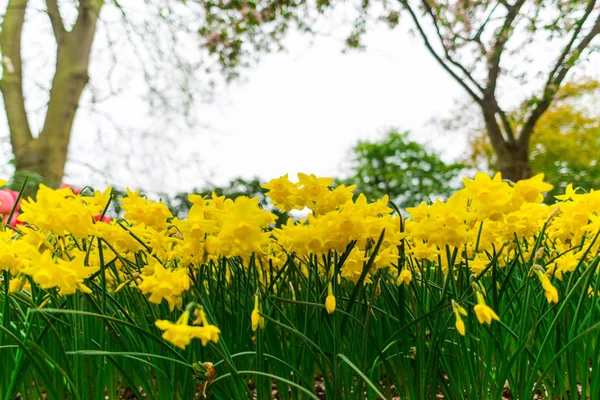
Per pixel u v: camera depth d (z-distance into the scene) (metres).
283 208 1.21
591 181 13.07
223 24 6.98
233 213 1.01
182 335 0.87
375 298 1.31
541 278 0.96
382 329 1.31
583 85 11.45
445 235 1.04
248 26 7.08
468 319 1.17
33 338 1.26
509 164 6.99
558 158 13.95
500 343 1.21
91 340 1.21
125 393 1.48
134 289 1.26
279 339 1.29
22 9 5.56
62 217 1.05
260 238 1.01
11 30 5.48
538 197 1.03
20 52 5.57
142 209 1.24
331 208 1.16
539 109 6.84
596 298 1.15
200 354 1.16
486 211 1.02
